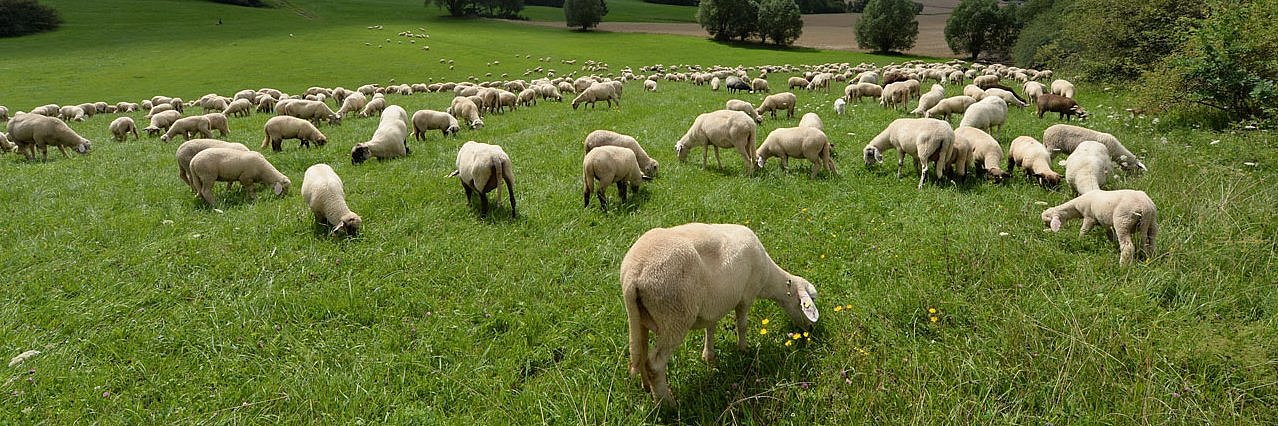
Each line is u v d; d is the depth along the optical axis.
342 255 6.98
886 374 4.25
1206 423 3.63
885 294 5.44
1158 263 5.64
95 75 42.72
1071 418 3.76
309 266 6.68
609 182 8.54
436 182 10.26
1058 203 7.82
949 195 8.63
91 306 5.77
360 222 7.70
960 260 5.93
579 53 59.25
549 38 72.06
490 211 8.57
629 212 8.44
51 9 67.69
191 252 7.05
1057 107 15.74
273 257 6.93
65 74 42.97
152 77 42.47
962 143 9.43
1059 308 4.90
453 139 15.17
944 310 5.08
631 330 3.99
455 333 5.30
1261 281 5.19
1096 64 23.73
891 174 10.16
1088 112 16.89
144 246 7.28
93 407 4.37
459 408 4.36
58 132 13.88
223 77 42.84
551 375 4.66
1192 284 5.12
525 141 14.14
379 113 22.39
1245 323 4.69
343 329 5.40
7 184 10.84
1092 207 6.59
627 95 26.80
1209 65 12.00
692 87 31.70
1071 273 5.70
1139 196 6.06
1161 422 3.60
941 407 3.90
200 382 4.69
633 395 4.34
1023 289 5.33
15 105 31.17
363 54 54.09
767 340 4.98
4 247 7.41
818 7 142.38
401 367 4.82
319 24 77.12
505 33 76.00
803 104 22.09
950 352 4.45
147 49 55.44
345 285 6.16
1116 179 8.48
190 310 5.68
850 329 4.93
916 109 17.59
